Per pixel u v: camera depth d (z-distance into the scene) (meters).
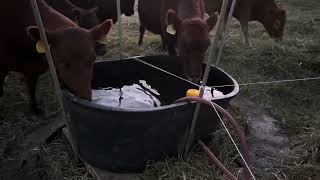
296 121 4.90
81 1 6.89
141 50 7.08
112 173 3.67
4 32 4.25
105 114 3.26
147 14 6.56
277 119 4.96
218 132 4.23
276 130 4.62
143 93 4.29
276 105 5.34
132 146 3.49
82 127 3.50
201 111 3.63
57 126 4.41
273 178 3.79
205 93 4.02
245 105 5.20
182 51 4.65
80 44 3.65
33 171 3.71
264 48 7.25
